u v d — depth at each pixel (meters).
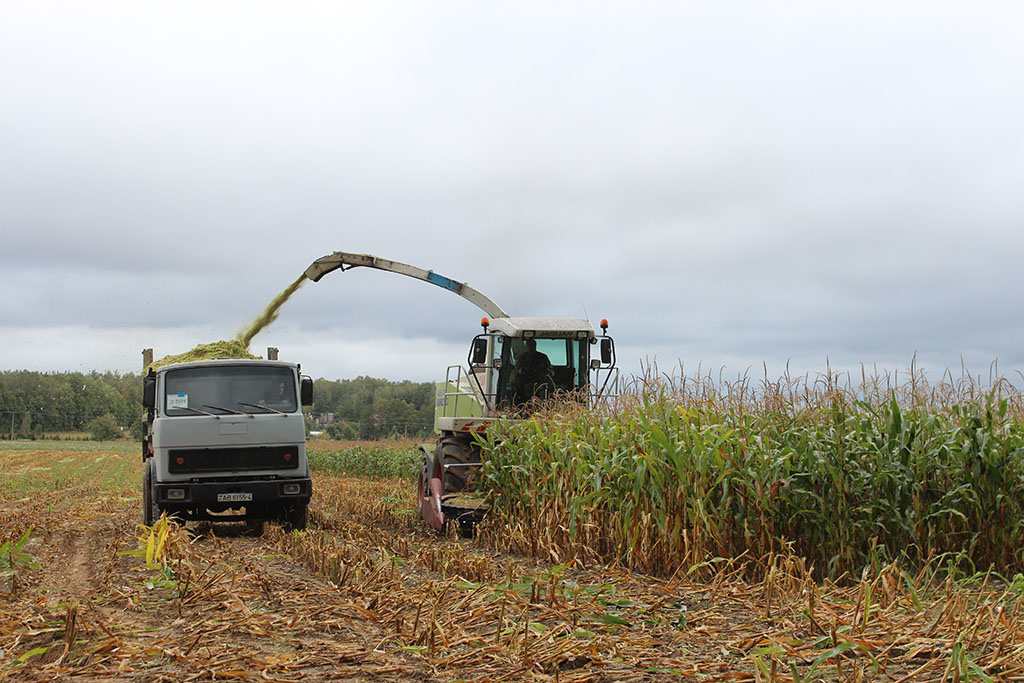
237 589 6.99
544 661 4.91
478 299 16.20
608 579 7.60
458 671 4.84
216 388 12.84
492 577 7.66
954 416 8.02
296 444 12.92
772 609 6.11
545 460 10.05
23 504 19.67
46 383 122.75
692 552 7.73
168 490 12.36
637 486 8.11
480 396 13.06
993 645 4.98
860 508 7.58
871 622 5.45
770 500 7.61
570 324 12.61
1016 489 7.61
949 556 7.60
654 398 9.11
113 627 5.90
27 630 5.89
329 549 8.76
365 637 5.59
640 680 4.59
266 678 4.71
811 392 8.31
